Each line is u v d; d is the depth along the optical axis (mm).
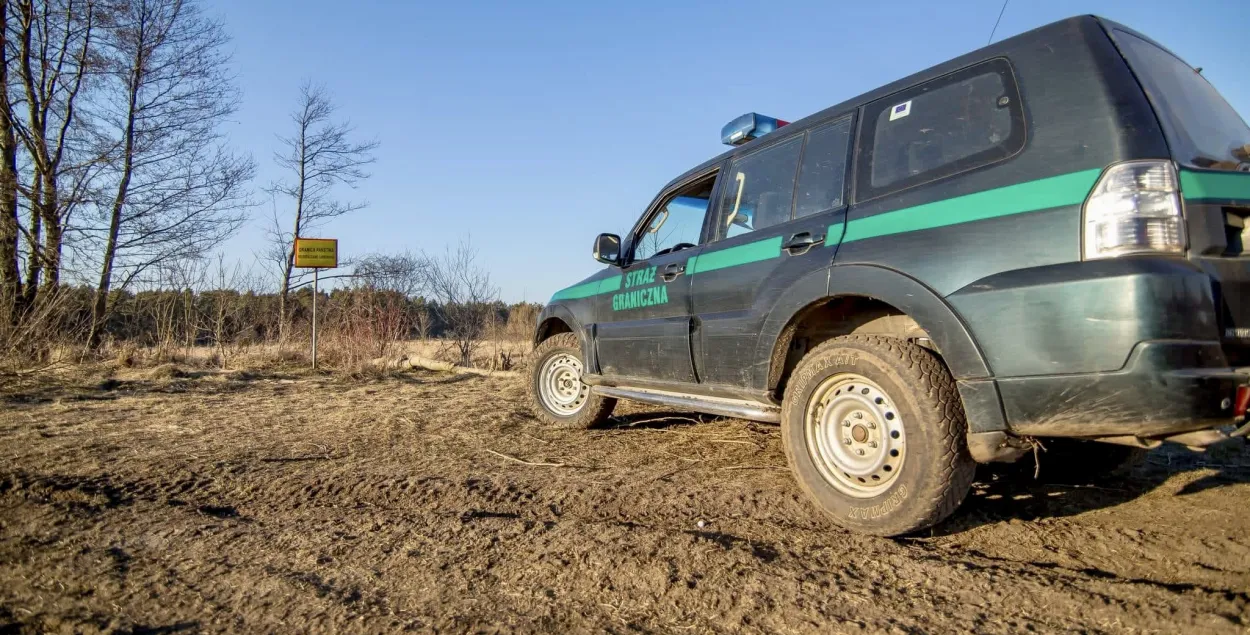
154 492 4094
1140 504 3486
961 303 2762
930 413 2836
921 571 2680
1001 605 2410
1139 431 2404
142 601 2619
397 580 2750
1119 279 2381
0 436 5785
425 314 14367
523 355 13164
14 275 12117
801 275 3484
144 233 13852
